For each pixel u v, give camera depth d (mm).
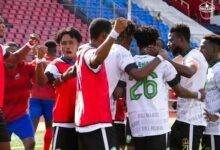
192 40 33562
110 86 6027
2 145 6254
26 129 8016
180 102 6680
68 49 6668
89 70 5445
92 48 5496
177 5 37750
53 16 29375
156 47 6102
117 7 32125
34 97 10570
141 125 6008
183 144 6633
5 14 27938
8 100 7879
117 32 5113
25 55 7070
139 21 32812
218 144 6859
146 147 6004
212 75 6820
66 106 6453
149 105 5992
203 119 6652
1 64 6398
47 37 27938
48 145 10555
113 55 5984
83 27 29906
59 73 6547
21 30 27391
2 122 6289
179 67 6125
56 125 6508
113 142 5496
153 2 37094
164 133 5984
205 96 6566
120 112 7348
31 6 29141
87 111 5438
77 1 30922
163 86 6066
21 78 7922
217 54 6992
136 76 5750
